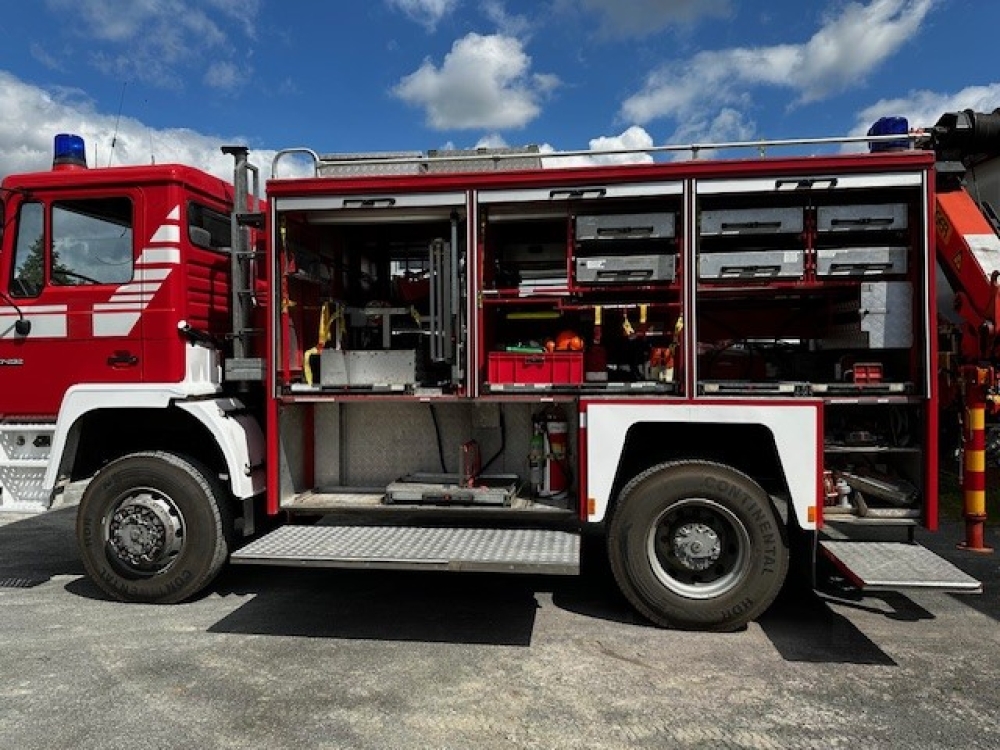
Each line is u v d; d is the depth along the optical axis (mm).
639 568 3877
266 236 4211
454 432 4621
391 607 4332
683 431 4133
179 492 4285
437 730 2830
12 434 4547
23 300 4488
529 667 3428
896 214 3799
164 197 4340
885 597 4418
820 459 3723
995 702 3037
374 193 4109
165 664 3480
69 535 6340
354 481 4715
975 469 4043
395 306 4820
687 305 3922
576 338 4156
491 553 3809
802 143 3904
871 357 4102
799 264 3883
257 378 4355
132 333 4371
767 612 4168
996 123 4332
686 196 3883
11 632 3916
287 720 2918
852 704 3027
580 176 3932
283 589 4699
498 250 4656
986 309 3943
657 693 3141
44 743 2754
